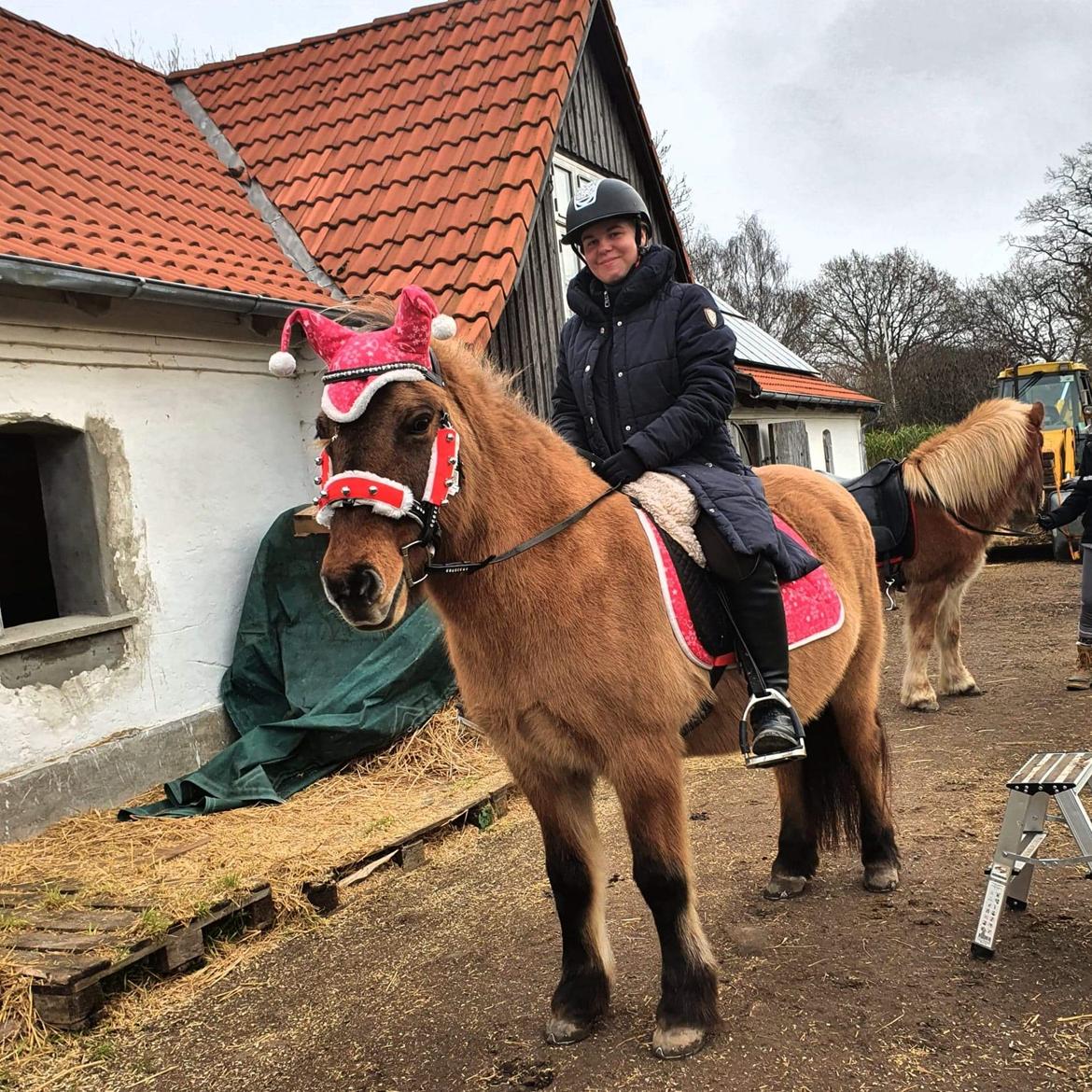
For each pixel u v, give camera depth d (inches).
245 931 150.5
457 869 172.6
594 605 97.2
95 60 375.2
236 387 253.1
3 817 182.1
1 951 131.9
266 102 380.2
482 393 101.9
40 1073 116.1
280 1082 109.2
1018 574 514.9
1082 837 112.6
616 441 119.7
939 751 213.3
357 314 101.3
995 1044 99.3
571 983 109.8
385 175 326.3
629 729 98.3
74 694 202.7
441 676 235.0
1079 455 258.4
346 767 221.8
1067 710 236.4
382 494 83.7
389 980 131.3
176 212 286.0
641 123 452.4
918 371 1769.2
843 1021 106.6
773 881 144.5
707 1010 104.0
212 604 240.8
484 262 279.0
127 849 175.6
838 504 143.7
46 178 256.8
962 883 141.6
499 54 358.0
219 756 210.5
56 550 217.5
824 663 124.0
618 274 119.5
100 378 214.7
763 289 2009.1
